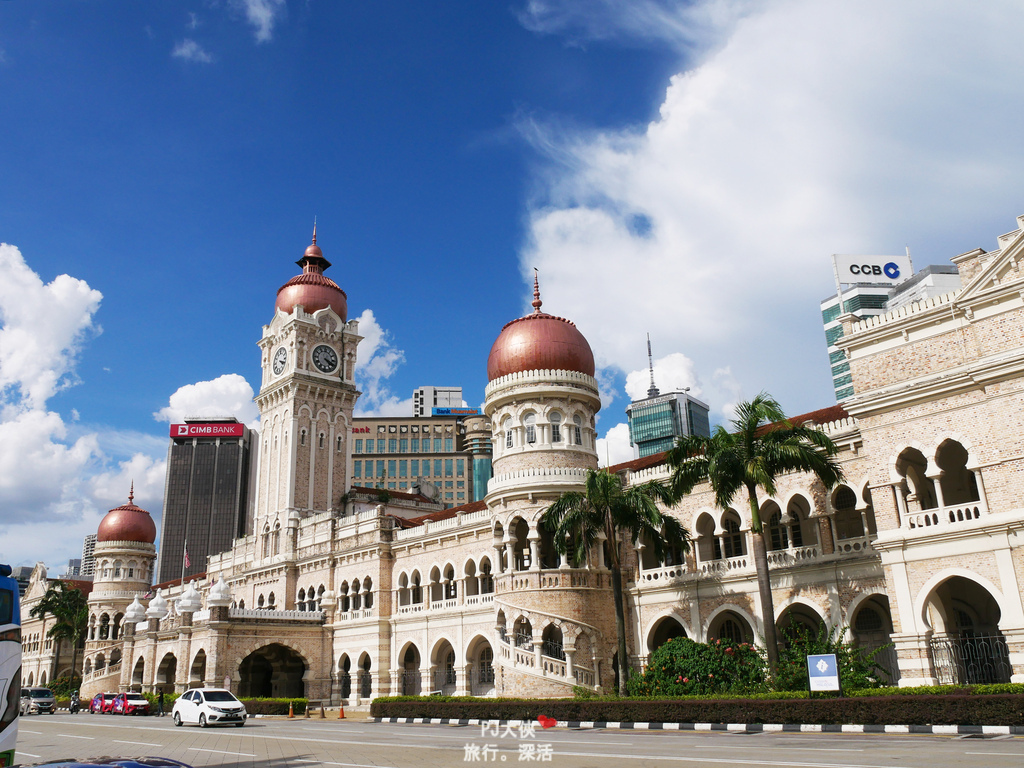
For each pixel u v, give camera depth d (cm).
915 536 3466
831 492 4338
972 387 3412
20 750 3116
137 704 6494
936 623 3812
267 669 7775
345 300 9494
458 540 6350
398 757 2361
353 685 6925
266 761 2378
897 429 3628
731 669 3903
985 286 3428
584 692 4425
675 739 2770
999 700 2573
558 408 5362
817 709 2941
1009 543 3206
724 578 4688
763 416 3844
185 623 7119
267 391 8944
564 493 4647
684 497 5031
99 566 10938
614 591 4312
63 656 11800
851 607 4100
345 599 7400
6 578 2081
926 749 2133
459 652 6072
